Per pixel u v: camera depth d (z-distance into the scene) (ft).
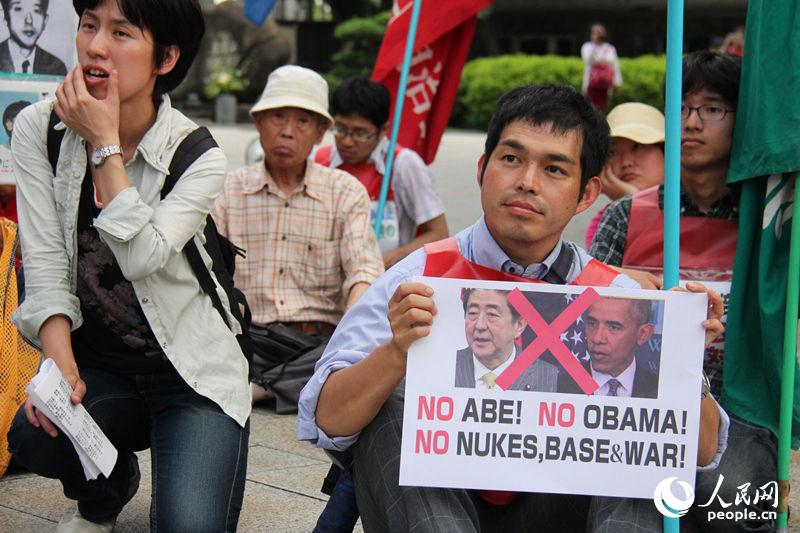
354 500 9.73
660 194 11.66
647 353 7.61
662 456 7.66
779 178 10.09
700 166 10.95
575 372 7.56
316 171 16.56
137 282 8.88
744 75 10.46
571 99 7.87
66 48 13.99
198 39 9.07
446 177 43.01
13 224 12.25
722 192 11.15
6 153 13.91
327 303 16.66
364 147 18.30
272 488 12.58
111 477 9.97
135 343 9.29
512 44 89.20
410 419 7.49
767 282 10.11
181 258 9.12
